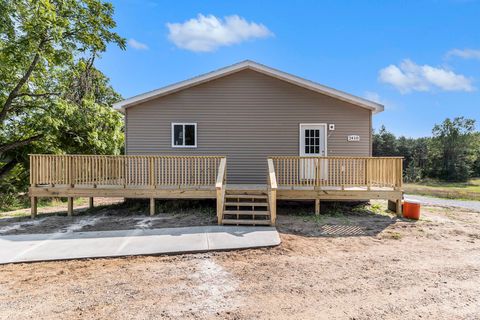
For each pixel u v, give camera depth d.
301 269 4.14
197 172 8.46
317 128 9.20
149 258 4.62
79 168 7.76
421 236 5.91
